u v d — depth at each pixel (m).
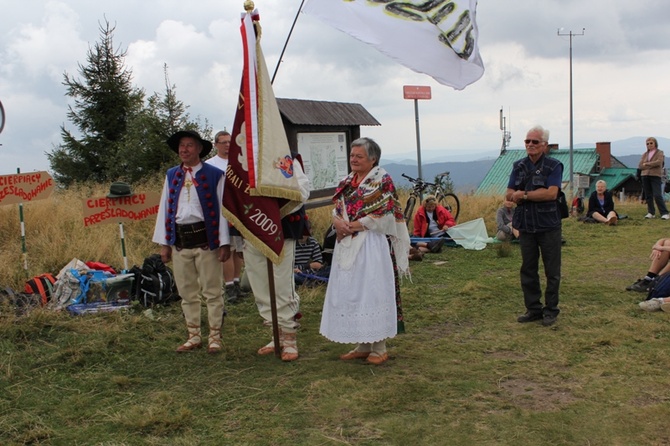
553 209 5.92
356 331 4.83
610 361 4.90
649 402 4.12
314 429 3.85
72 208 10.05
